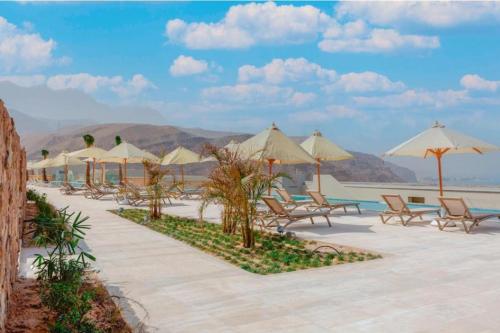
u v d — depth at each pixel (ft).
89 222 41.16
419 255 24.07
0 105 11.35
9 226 14.56
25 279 19.17
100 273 20.88
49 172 202.08
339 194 61.57
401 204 36.70
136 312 15.15
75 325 12.94
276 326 13.71
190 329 13.55
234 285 18.54
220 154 29.78
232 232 33.42
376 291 17.24
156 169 45.88
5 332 12.48
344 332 13.14
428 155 42.32
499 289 17.29
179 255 25.23
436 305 15.42
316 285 18.28
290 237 31.12
